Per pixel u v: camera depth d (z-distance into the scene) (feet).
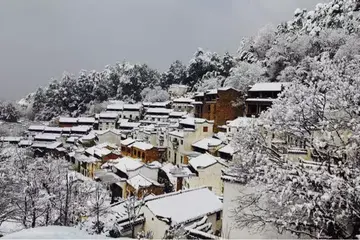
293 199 41.09
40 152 281.95
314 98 46.68
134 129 265.54
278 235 47.09
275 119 50.01
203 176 139.23
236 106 225.76
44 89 495.41
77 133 318.24
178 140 199.93
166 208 79.36
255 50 339.98
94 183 131.85
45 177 103.65
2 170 100.22
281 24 375.25
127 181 148.97
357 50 193.77
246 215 45.68
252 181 45.42
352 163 39.70
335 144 46.37
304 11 373.81
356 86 44.09
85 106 449.89
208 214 81.15
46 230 44.96
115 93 472.44
